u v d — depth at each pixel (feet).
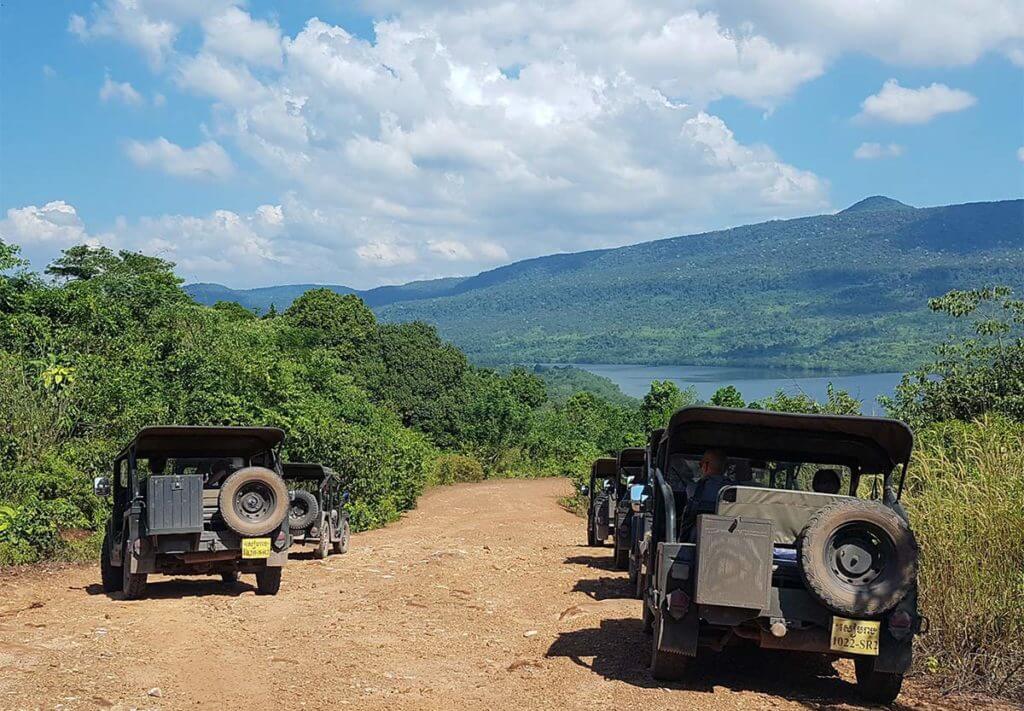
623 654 26.96
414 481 110.22
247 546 36.17
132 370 74.69
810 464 28.27
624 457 51.83
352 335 224.53
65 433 64.03
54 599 36.50
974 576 26.48
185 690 22.61
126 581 36.09
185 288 126.11
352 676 24.23
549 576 43.04
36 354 79.61
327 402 103.14
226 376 78.54
